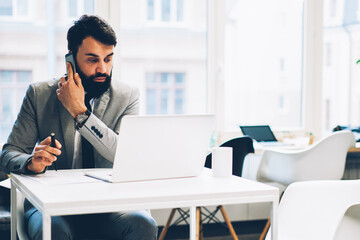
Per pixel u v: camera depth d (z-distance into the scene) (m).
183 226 3.53
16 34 3.78
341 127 3.64
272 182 3.07
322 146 2.89
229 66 3.78
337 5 3.99
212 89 3.72
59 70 3.66
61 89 1.70
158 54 17.64
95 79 1.82
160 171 1.53
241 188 1.37
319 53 3.92
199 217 2.70
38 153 1.60
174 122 1.50
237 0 3.98
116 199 1.21
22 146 1.86
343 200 1.63
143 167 1.50
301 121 3.97
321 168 2.93
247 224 3.73
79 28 1.77
